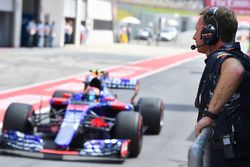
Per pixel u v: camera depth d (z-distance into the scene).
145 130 10.70
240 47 3.80
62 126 8.60
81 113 8.94
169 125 12.54
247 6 29.86
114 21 62.16
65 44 49.16
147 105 11.16
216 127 3.66
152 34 69.06
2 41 38.06
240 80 3.51
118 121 8.86
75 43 50.25
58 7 44.91
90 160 8.54
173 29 63.16
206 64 3.79
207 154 3.65
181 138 11.06
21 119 8.90
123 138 8.77
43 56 33.06
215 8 3.80
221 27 3.74
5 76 21.50
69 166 8.09
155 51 49.53
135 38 69.75
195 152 3.26
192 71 29.94
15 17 38.28
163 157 9.23
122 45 57.66
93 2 54.81
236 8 29.98
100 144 8.39
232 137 3.60
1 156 8.50
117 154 8.45
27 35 40.78
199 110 3.79
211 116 3.51
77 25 50.16
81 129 8.81
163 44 64.00
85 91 9.80
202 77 3.80
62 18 45.62
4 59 28.95
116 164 8.46
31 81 20.47
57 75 23.23
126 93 18.48
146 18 70.62
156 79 24.12
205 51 3.91
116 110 9.92
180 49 56.84
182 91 20.06
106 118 9.33
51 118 9.98
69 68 26.75
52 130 9.56
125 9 66.94
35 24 40.72
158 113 11.11
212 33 3.74
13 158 8.41
